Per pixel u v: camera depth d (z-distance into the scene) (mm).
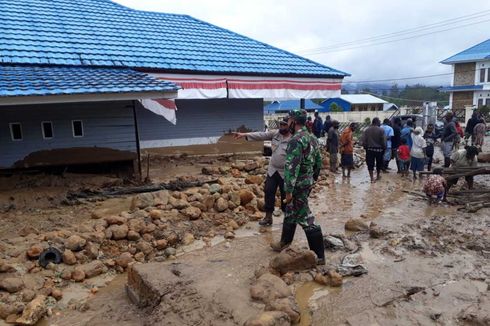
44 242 5809
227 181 9539
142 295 4574
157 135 12625
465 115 33531
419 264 5539
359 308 4359
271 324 3674
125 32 13398
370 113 41750
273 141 6887
